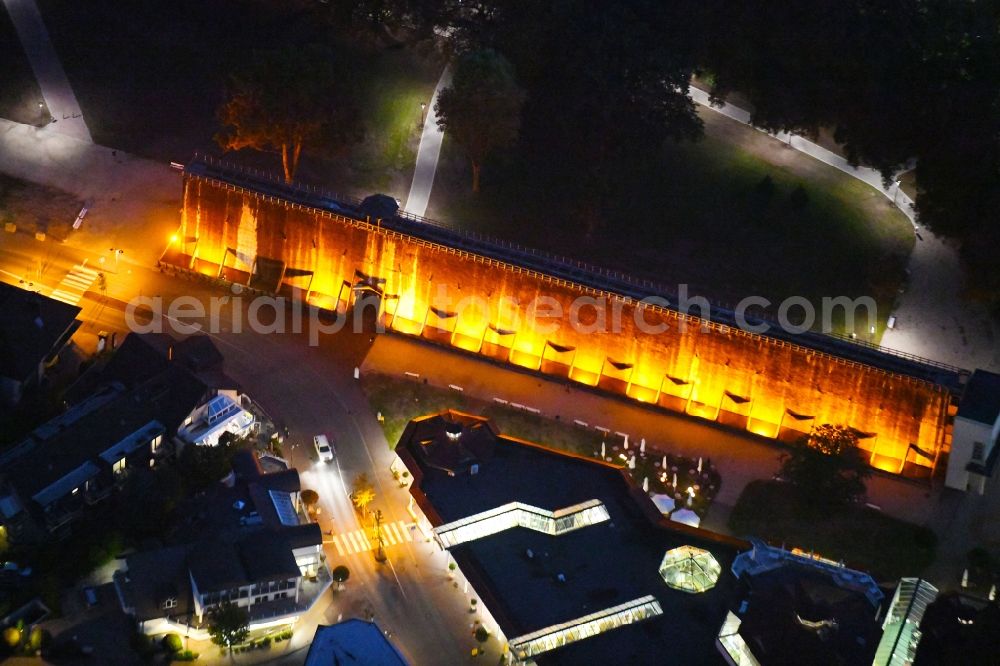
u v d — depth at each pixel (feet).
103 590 550.36
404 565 583.99
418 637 552.41
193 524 572.92
